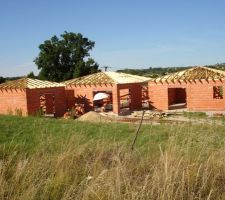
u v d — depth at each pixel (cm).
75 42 6241
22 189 554
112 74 3638
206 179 557
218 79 3216
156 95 3481
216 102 3231
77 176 602
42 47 6166
